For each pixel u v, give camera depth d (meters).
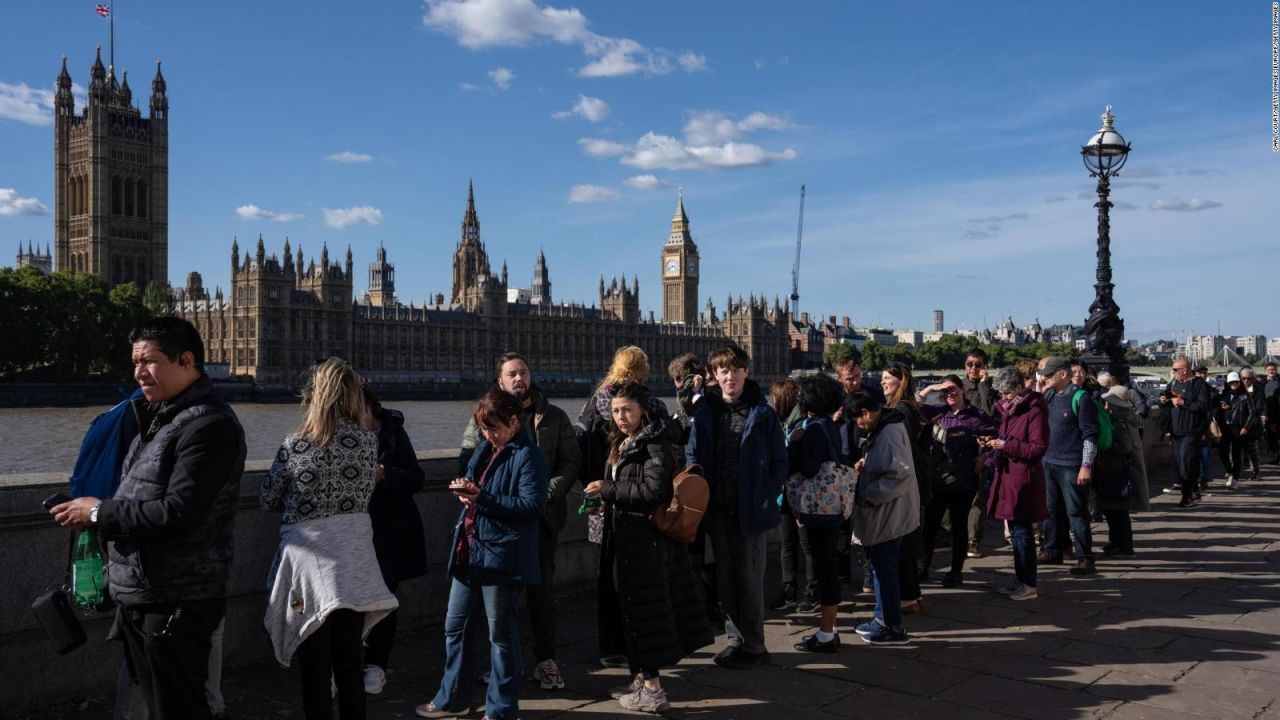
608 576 10.98
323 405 7.96
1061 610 13.86
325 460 7.87
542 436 10.52
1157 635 12.55
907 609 13.66
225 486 7.11
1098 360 26.22
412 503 10.71
